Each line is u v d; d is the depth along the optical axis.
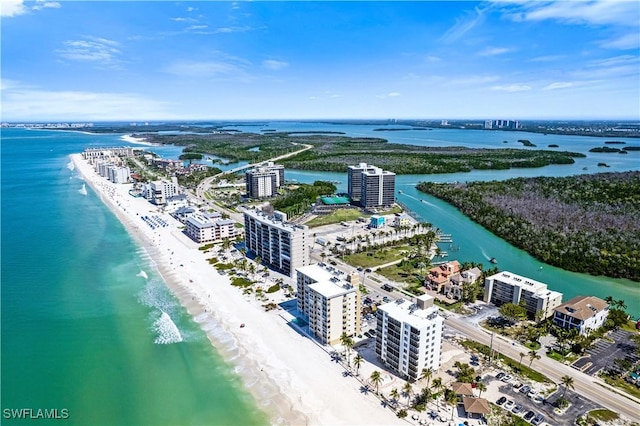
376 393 134.12
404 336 138.12
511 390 134.50
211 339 168.25
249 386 139.62
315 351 158.38
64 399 135.62
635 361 151.00
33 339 170.00
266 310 190.50
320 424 122.06
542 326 171.38
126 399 134.75
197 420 125.44
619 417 122.81
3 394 137.50
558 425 119.38
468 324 177.75
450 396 126.50
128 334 173.38
